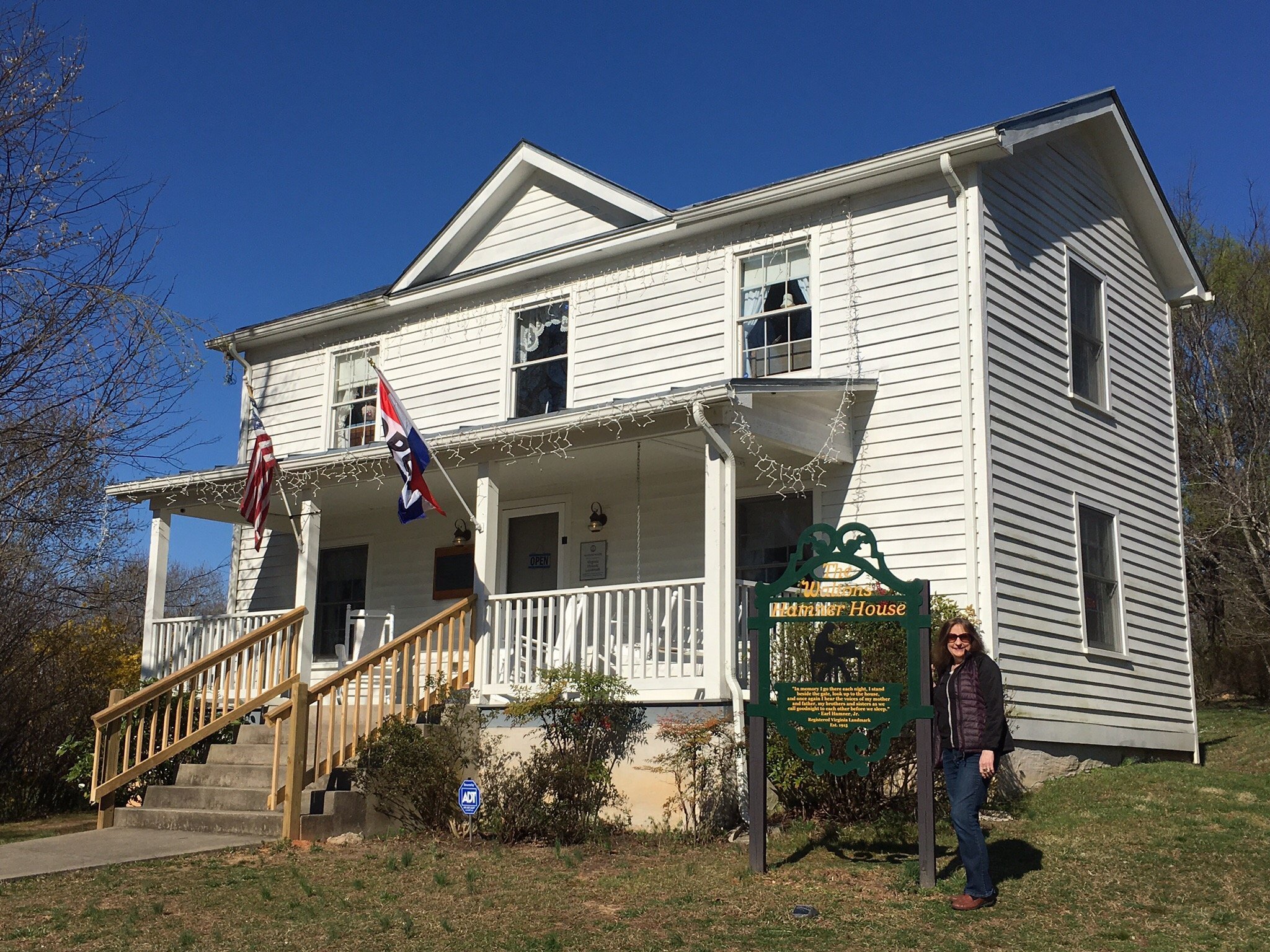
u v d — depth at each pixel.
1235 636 24.31
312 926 7.64
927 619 8.38
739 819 10.78
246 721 14.46
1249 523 24.02
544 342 16.72
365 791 11.14
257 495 13.80
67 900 8.39
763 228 14.80
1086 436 14.80
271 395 19.52
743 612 11.88
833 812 10.72
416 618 17.02
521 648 13.07
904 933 7.18
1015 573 12.83
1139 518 15.81
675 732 10.72
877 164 13.52
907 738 10.36
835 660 8.85
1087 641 13.99
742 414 11.93
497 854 9.89
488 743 11.74
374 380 18.38
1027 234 14.23
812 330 14.12
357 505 16.97
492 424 13.00
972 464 12.66
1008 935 7.18
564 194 16.91
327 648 17.94
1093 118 15.23
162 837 10.79
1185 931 7.32
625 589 11.98
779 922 7.46
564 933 7.34
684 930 7.32
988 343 12.99
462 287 17.28
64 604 16.48
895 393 13.35
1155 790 11.88
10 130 12.08
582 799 10.84
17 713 15.67
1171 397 17.44
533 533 16.20
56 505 14.12
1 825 13.98
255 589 18.78
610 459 13.99
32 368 12.48
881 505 13.20
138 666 18.16
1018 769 12.29
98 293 12.40
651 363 15.45
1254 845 9.52
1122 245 16.73
